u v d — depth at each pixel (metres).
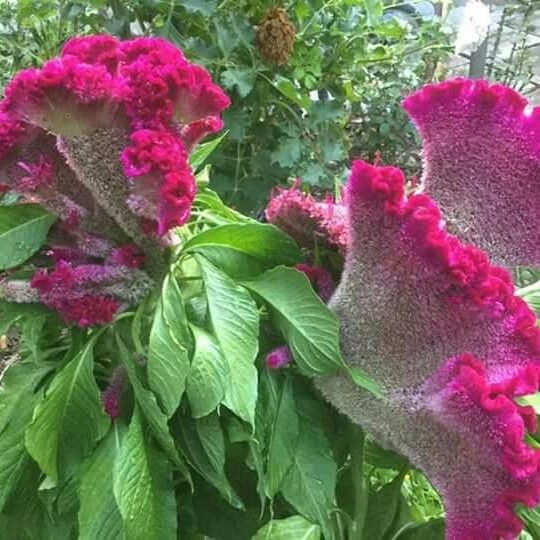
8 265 0.45
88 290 0.45
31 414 0.48
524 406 0.41
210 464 0.45
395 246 0.41
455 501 0.43
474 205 0.44
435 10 1.89
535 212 0.43
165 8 1.27
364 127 1.62
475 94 0.43
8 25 1.47
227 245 0.47
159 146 0.40
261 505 0.48
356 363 0.44
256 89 1.37
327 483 0.46
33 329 0.47
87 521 0.43
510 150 0.43
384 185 0.40
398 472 0.58
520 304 0.42
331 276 0.48
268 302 0.45
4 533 0.51
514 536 0.41
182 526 0.50
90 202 0.45
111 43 0.44
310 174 1.37
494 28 1.85
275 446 0.45
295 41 1.34
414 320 0.42
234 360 0.43
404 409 0.43
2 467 0.47
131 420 0.44
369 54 1.47
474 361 0.41
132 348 0.46
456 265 0.39
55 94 0.39
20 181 0.45
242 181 1.38
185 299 0.47
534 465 0.39
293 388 0.48
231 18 1.29
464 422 0.40
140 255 0.45
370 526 0.53
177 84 0.41
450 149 0.44
